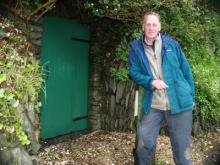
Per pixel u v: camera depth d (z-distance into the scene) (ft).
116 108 21.75
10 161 10.68
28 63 13.78
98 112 21.95
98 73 21.70
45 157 16.66
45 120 18.20
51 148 17.84
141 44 13.42
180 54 13.39
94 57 21.36
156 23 12.84
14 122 10.86
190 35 23.39
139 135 13.70
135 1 19.04
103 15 19.29
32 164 11.69
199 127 22.03
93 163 16.52
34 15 16.58
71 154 17.42
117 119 21.76
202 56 25.98
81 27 20.33
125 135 20.95
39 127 17.43
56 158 16.71
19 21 15.64
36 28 16.84
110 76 21.71
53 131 18.92
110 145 19.12
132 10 19.52
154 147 15.38
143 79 13.28
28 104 12.13
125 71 21.03
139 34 19.62
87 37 20.92
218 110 22.89
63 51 19.11
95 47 21.34
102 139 20.16
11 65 12.14
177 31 22.39
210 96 22.50
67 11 19.03
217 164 10.16
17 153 10.94
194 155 18.25
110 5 18.69
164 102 13.42
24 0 15.61
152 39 13.08
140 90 16.25
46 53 17.87
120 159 17.24
